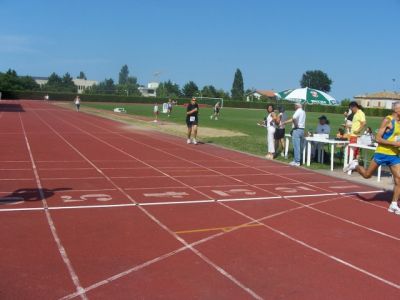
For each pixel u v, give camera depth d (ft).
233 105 312.91
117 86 502.79
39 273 16.62
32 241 19.99
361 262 19.02
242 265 18.11
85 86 609.42
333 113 274.16
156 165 42.96
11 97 310.24
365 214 27.04
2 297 14.67
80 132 77.05
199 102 315.58
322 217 25.98
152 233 21.74
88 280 16.15
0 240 19.98
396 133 27.45
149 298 14.93
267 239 21.53
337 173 41.93
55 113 143.02
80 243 19.97
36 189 30.53
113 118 127.13
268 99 371.76
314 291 15.96
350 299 15.40
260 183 35.68
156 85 542.57
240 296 15.33
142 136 73.36
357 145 40.09
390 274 17.80
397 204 28.22
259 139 73.05
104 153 50.34
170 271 17.22
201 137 74.54
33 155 46.75
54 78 520.83
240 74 470.80
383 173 42.06
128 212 25.36
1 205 25.95
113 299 14.75
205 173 39.42
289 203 29.07
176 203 27.91
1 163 40.96
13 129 77.30
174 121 118.11
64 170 38.42
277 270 17.75
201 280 16.51
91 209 25.71
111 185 32.71
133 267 17.47
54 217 23.81
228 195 30.71
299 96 51.72
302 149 48.47
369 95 404.16
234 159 49.32
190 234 21.79
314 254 19.75
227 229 22.82
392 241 22.06
